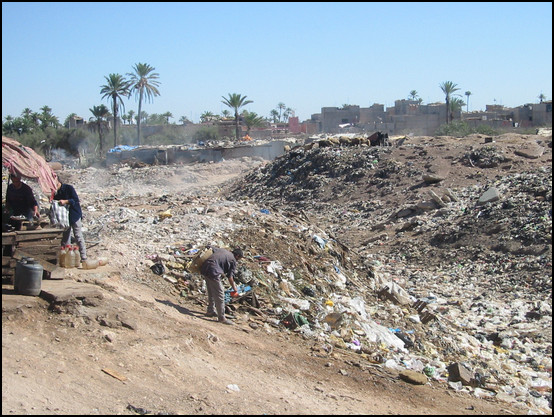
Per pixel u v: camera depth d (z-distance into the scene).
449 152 36.31
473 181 30.88
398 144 43.69
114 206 23.31
